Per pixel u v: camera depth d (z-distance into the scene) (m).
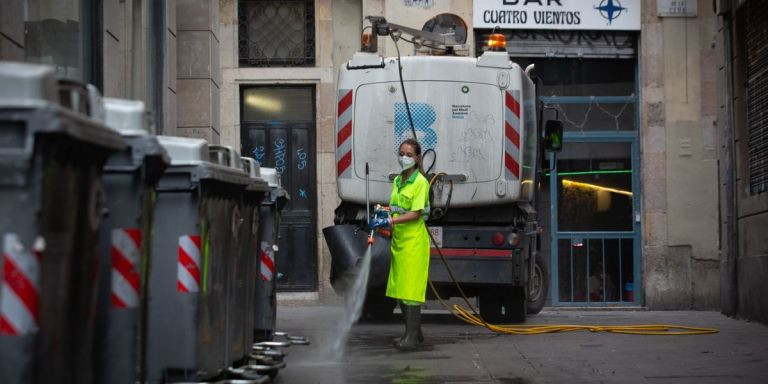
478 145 17.86
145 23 18.52
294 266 24.66
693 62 25.09
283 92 24.92
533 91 19.42
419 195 14.24
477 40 24.94
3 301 5.77
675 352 14.16
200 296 9.07
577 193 25.20
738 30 19.88
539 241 21.08
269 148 24.83
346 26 24.98
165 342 8.98
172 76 19.69
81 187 6.43
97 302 7.44
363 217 18.12
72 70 14.63
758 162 19.22
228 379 9.97
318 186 24.52
